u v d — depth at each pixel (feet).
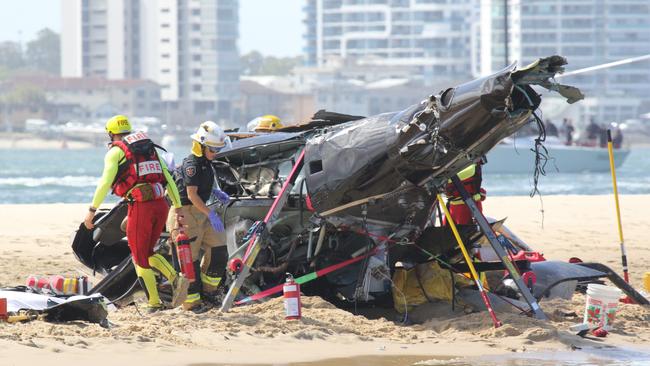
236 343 109.09
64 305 115.75
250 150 135.13
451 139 117.80
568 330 119.75
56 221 272.72
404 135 119.96
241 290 134.41
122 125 126.21
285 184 127.75
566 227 264.52
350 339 113.80
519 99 116.98
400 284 133.90
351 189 124.26
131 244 125.70
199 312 128.57
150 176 124.26
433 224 139.54
